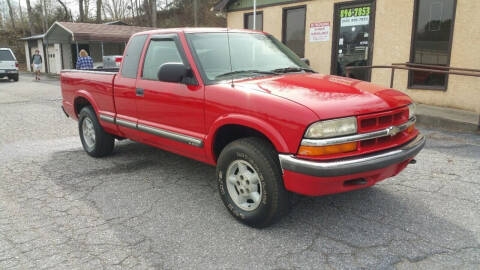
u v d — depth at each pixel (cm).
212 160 396
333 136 307
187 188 457
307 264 297
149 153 606
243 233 347
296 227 355
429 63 889
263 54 449
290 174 314
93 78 549
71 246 328
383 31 952
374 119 329
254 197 350
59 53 2806
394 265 294
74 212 394
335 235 340
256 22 1273
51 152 625
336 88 359
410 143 358
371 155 320
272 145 339
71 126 848
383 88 384
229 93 360
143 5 4203
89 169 531
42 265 300
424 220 366
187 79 398
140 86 461
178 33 429
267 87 358
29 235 347
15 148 654
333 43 1062
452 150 586
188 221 371
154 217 381
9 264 302
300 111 309
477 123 691
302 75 416
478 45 796
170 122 429
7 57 2216
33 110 1082
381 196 421
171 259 307
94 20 4450
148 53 464
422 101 905
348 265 295
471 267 290
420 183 457
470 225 355
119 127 515
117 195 438
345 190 323
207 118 381
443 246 320
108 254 315
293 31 1177
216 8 1339
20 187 465
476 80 804
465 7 805
